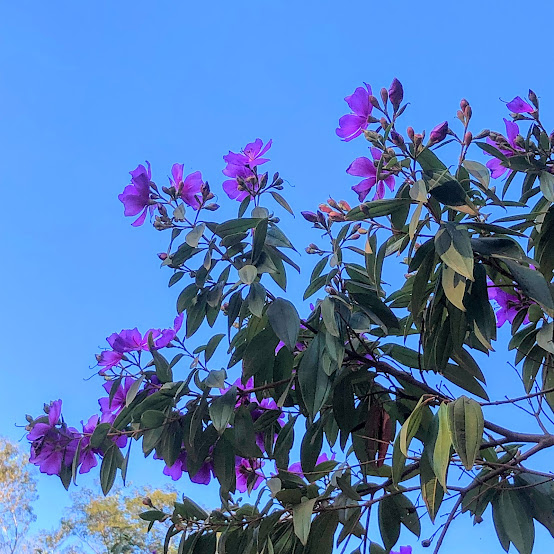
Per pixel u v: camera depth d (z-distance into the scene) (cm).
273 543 122
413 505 125
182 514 123
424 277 108
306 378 113
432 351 114
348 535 116
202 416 120
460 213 115
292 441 126
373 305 119
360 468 121
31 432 128
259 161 129
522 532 117
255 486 133
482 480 116
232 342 125
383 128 111
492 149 115
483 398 119
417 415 97
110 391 126
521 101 121
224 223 117
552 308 103
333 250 117
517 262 108
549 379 132
